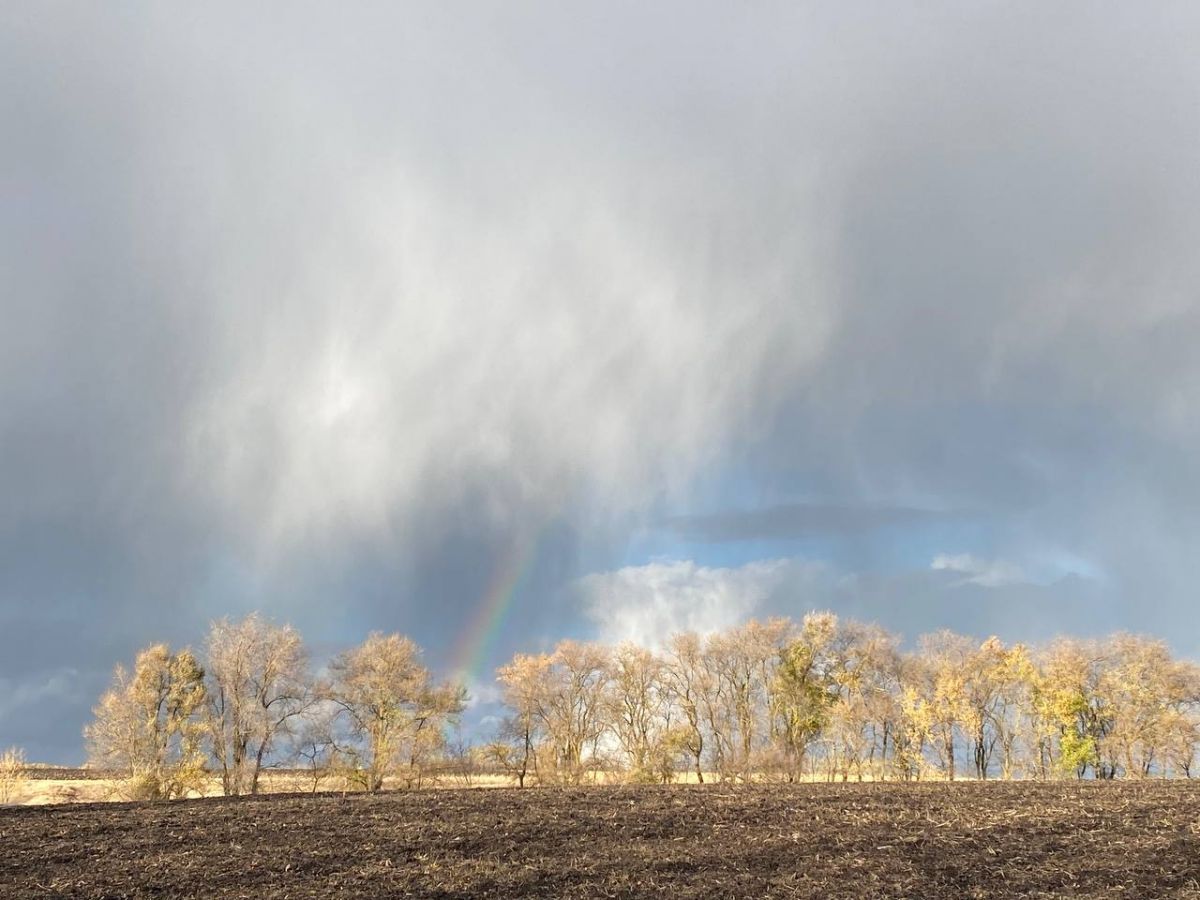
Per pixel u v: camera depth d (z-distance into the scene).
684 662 66.25
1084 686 61.38
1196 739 57.97
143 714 50.34
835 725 58.97
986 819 23.19
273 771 56.31
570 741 60.84
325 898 16.39
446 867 18.73
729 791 32.66
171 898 16.58
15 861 19.67
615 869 18.45
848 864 18.59
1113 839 20.27
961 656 66.81
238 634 53.50
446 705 57.28
